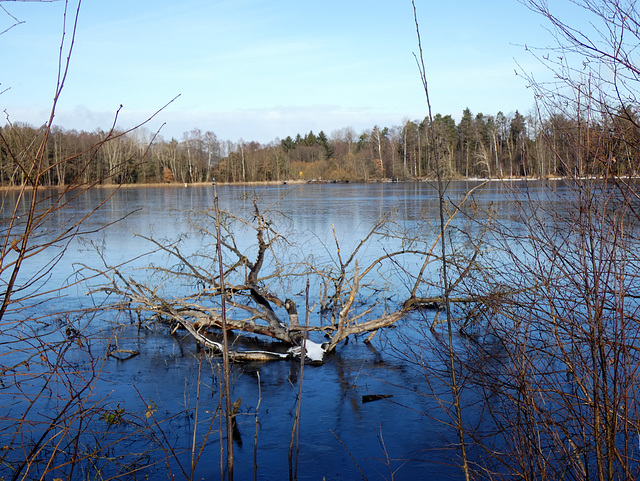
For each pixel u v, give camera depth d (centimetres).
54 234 2148
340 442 613
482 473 453
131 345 933
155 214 3169
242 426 657
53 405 668
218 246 353
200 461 577
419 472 542
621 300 305
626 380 309
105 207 3728
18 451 562
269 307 973
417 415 659
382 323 902
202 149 8581
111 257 1673
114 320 1048
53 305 1096
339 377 798
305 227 2364
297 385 775
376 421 657
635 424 312
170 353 903
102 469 549
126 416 661
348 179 8594
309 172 8575
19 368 759
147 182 7712
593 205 313
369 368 823
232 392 753
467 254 800
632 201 308
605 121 316
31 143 257
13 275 263
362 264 1479
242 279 1323
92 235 2181
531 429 354
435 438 601
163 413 678
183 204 3753
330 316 1106
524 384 344
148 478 541
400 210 2705
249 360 877
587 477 327
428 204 1233
